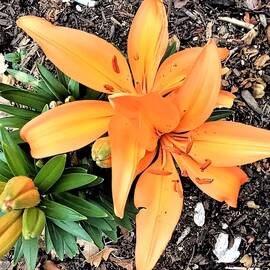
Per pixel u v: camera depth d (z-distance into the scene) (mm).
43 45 275
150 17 285
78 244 425
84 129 273
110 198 335
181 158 285
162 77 296
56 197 306
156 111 259
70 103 273
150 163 285
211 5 452
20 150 295
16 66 452
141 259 283
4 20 461
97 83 280
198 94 259
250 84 431
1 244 275
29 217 280
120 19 450
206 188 285
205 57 249
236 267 417
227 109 365
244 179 290
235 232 416
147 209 284
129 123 262
